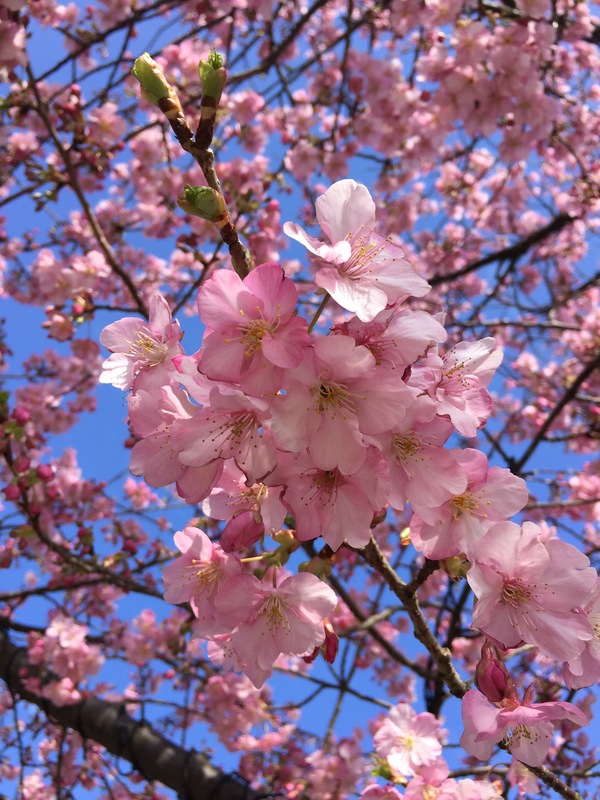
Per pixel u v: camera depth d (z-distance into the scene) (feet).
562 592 4.75
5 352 19.75
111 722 13.96
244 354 4.25
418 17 15.97
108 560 14.46
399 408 4.26
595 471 20.25
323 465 4.22
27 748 16.84
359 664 19.08
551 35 15.03
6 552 16.49
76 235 19.75
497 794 7.66
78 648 14.53
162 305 5.02
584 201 21.21
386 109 18.04
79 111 14.55
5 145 16.94
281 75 17.04
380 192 19.99
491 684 4.79
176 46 17.20
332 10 22.20
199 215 4.42
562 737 15.26
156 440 4.76
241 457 4.40
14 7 13.00
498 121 16.43
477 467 4.91
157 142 17.93
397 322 4.53
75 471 18.19
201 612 5.42
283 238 17.95
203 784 12.82
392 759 7.79
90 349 16.35
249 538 5.02
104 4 19.27
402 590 5.20
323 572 5.31
